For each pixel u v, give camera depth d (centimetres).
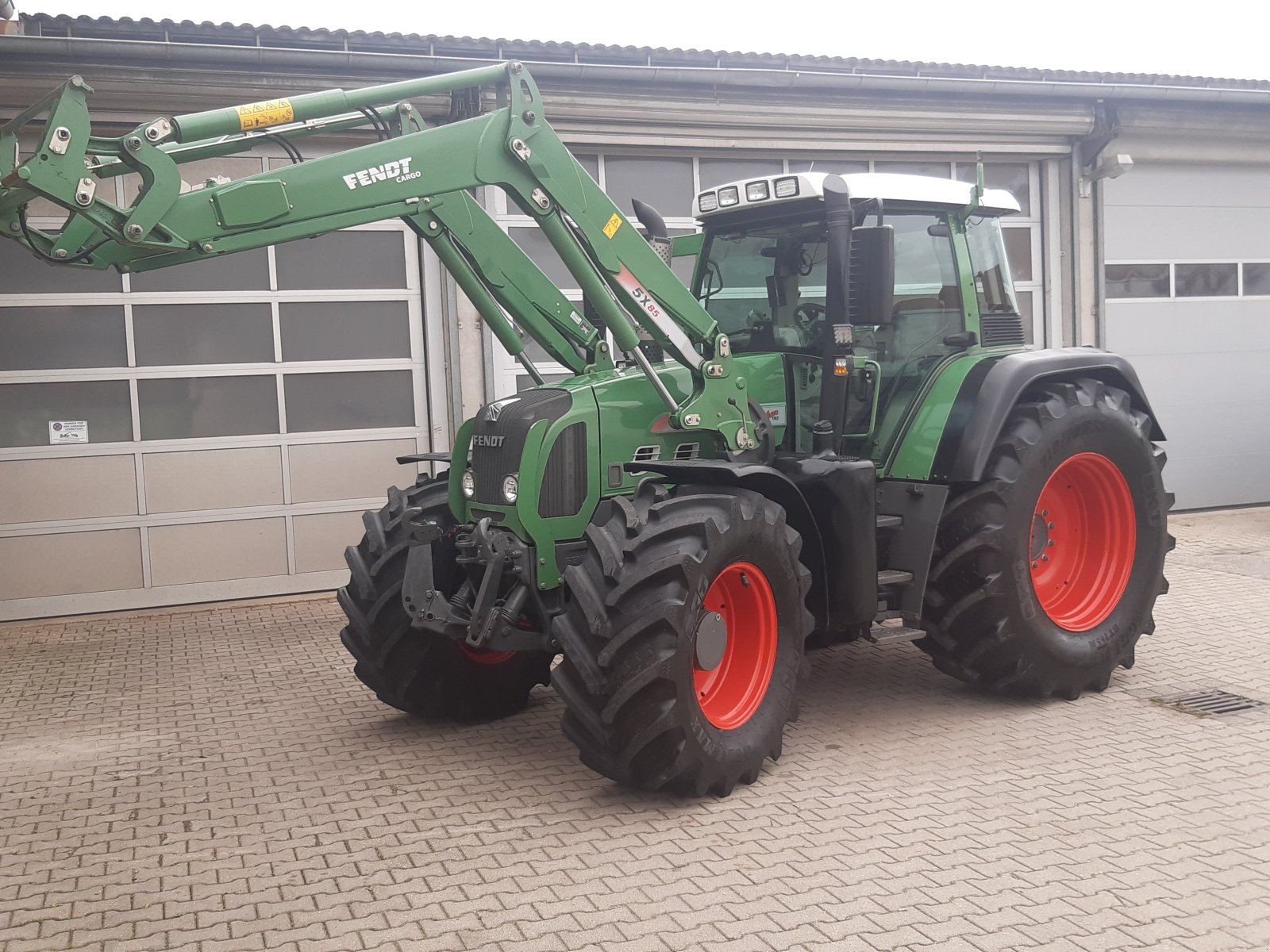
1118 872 314
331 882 326
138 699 532
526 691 494
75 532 714
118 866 342
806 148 839
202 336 731
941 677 527
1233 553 797
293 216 370
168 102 680
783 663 405
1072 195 929
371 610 458
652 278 421
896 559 462
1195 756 405
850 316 429
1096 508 505
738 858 333
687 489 408
